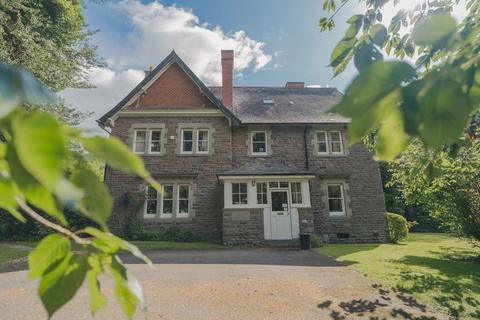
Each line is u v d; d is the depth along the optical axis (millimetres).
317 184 13461
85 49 13594
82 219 11023
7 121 318
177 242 11484
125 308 709
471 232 8195
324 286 5367
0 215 11961
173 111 13656
